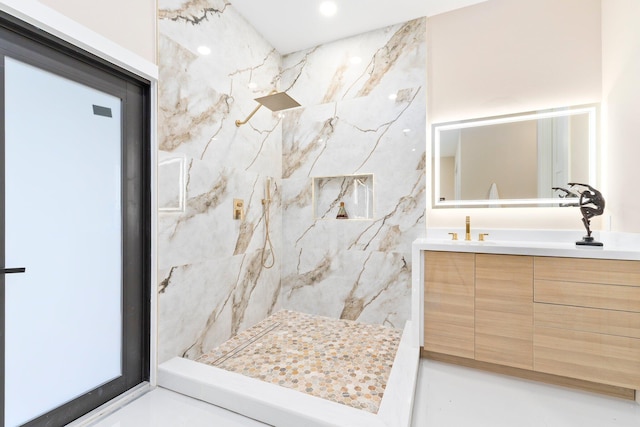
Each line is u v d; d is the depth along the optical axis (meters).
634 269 1.55
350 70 2.76
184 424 1.44
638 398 1.61
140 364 1.75
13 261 1.21
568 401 1.65
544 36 2.23
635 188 1.69
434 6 2.39
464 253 1.94
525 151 2.28
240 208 2.43
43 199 1.31
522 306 1.79
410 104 2.54
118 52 1.49
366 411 1.45
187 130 1.94
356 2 2.33
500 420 1.50
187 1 1.93
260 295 2.71
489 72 2.38
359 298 2.71
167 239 1.82
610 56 1.97
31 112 1.26
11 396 1.22
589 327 1.65
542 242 2.16
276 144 2.94
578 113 2.14
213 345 2.17
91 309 1.50
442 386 1.80
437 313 2.01
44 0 1.21
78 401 1.43
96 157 1.51
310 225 2.92
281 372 1.84
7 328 1.20
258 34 2.67
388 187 2.61
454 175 2.48
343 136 2.78
